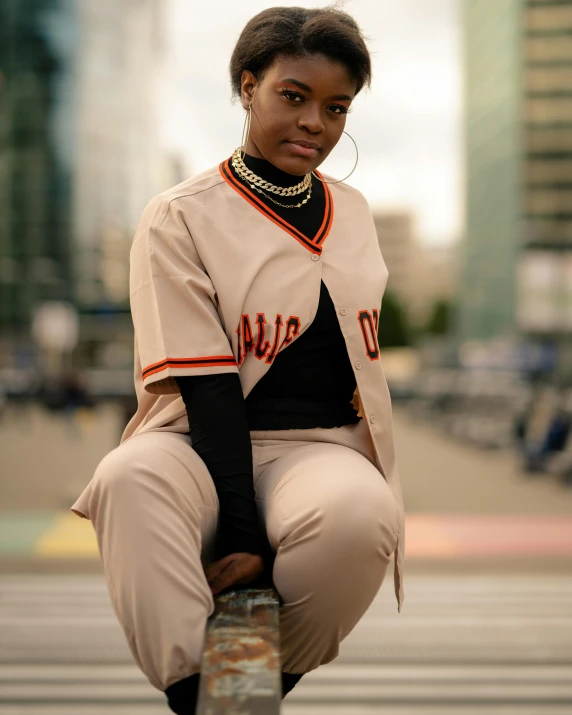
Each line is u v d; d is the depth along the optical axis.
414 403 31.75
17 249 66.50
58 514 10.65
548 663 5.03
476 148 62.50
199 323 1.45
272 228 1.54
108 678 4.63
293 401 1.56
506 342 51.56
